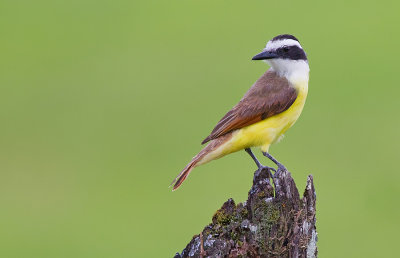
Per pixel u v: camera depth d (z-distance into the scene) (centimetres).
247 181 1546
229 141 1058
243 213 870
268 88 1076
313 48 2045
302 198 877
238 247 846
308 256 877
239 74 1941
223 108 1794
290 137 1680
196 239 856
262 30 2155
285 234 859
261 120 1063
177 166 1633
